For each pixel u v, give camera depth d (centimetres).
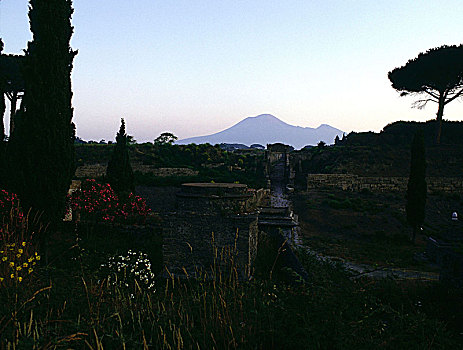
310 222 3116
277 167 6519
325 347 359
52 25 1044
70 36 1134
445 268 1380
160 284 852
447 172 4644
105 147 5134
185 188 997
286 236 1304
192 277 869
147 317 445
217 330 414
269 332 402
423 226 2998
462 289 1137
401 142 5866
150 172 4447
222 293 491
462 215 3509
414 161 2656
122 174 2014
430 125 6097
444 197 4066
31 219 989
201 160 5425
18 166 1030
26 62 1029
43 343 328
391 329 390
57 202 1041
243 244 926
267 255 1163
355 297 411
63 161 1054
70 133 1109
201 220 950
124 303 473
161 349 375
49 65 1038
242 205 983
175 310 474
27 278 509
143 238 1505
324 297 417
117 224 1555
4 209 1030
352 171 4938
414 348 366
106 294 512
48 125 1025
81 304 463
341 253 2097
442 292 1134
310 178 4747
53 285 505
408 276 1617
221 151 5966
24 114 1035
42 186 1013
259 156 6069
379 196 4191
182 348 363
